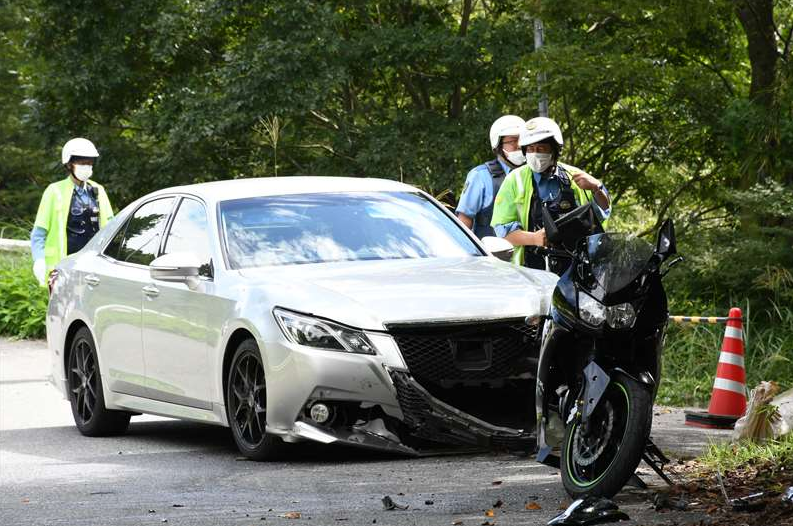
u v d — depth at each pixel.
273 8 31.61
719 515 7.43
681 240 19.50
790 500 7.52
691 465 9.38
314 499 8.59
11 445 12.11
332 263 10.95
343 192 11.94
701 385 15.36
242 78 31.33
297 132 34.12
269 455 10.27
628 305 7.57
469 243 11.73
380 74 34.78
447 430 9.67
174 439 12.30
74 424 13.61
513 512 7.86
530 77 23.45
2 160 49.50
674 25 21.67
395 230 11.52
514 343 9.88
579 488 7.63
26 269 23.94
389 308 9.80
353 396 9.68
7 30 45.19
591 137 28.23
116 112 35.28
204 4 32.47
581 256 7.82
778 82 19.06
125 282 12.16
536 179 12.41
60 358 13.27
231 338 10.55
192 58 34.38
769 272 16.83
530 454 9.77
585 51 22.58
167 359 11.42
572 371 8.09
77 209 16.34
